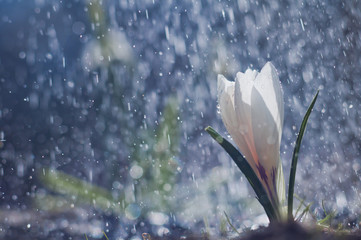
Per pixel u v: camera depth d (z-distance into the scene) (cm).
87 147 94
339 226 36
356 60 87
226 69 114
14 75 139
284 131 86
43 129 113
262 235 35
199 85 113
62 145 102
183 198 57
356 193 50
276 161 36
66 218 53
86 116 108
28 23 145
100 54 70
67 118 115
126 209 53
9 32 144
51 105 124
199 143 91
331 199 51
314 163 70
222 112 37
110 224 51
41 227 51
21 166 91
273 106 36
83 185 56
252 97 36
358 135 75
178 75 116
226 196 57
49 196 66
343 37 89
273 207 36
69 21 139
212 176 65
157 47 120
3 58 142
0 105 127
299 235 35
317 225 36
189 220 50
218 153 86
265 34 107
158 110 97
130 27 122
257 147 36
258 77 36
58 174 58
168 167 56
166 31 122
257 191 36
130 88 79
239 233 38
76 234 49
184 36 120
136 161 57
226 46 115
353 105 83
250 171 36
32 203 63
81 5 141
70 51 135
